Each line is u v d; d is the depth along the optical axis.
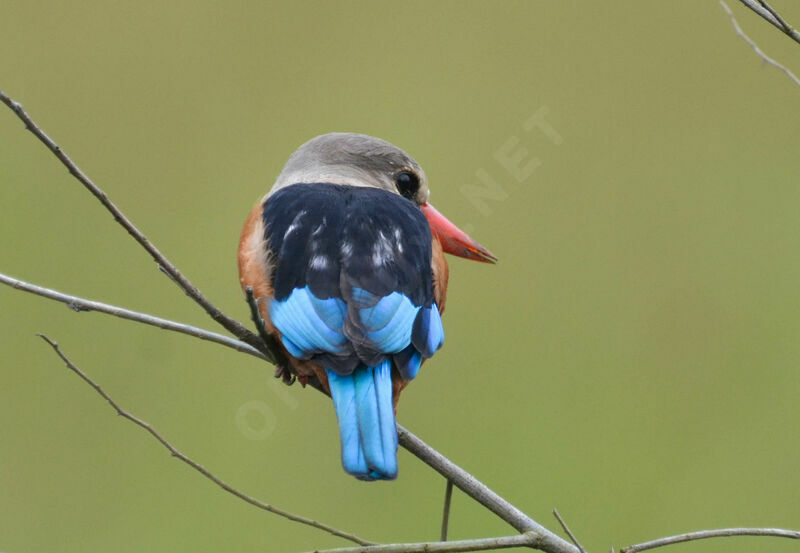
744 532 7.40
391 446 7.56
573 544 8.31
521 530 7.97
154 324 8.49
